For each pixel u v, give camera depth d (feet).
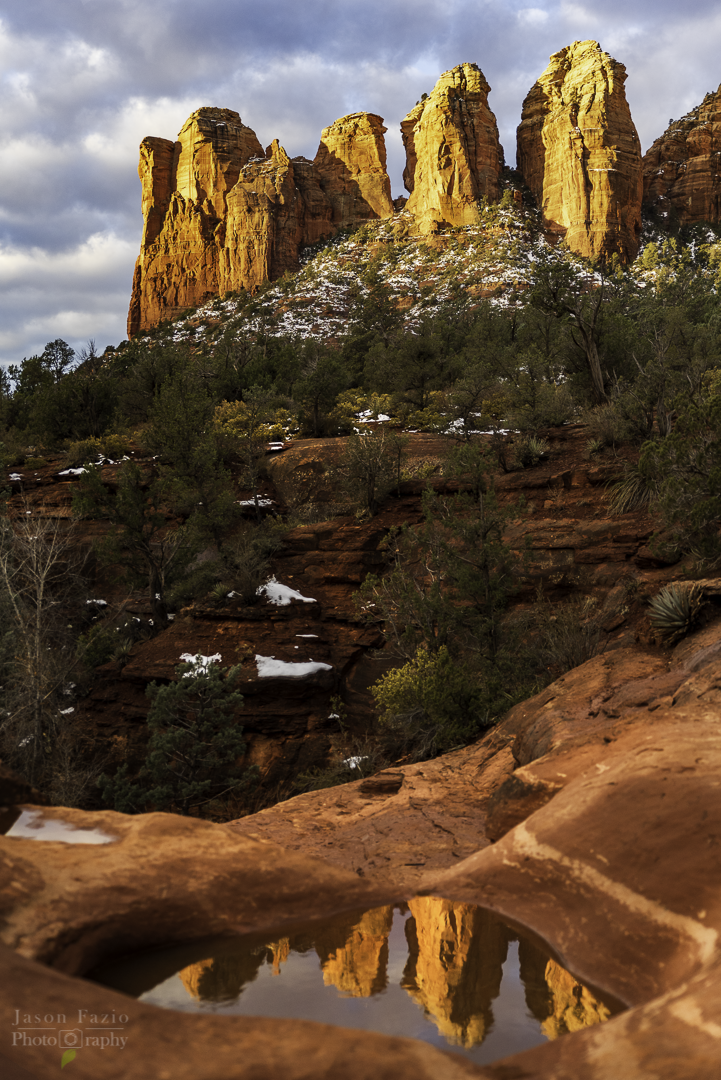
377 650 63.10
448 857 16.57
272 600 67.41
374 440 77.97
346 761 48.24
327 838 19.79
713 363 90.12
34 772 51.62
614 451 67.97
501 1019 7.91
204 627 65.98
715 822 10.05
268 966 9.27
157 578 71.82
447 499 65.57
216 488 77.46
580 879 10.68
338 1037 6.20
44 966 6.90
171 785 51.01
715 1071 5.25
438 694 38.09
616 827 11.12
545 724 23.57
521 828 12.96
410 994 8.40
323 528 74.54
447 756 29.37
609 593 51.42
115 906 9.43
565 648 41.24
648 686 23.75
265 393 126.00
